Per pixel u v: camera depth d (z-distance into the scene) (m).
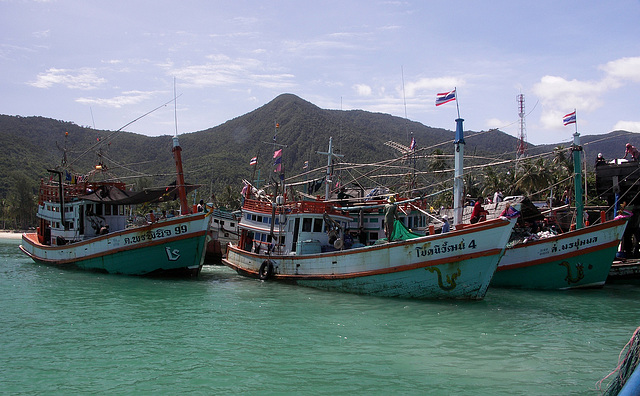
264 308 17.00
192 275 24.08
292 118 194.62
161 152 181.88
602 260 22.59
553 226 27.11
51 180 30.11
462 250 17.27
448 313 16.27
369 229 24.27
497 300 19.28
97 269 25.03
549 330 14.55
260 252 25.08
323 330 14.00
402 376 10.28
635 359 5.15
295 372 10.45
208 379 10.00
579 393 9.46
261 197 28.83
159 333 13.55
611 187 29.86
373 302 17.92
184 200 24.56
